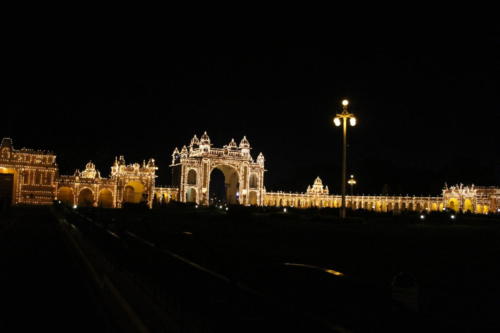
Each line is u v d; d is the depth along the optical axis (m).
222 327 5.65
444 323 6.71
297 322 4.25
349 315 7.00
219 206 88.06
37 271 13.91
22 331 8.28
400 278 6.73
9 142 83.75
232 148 104.12
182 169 99.44
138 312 8.41
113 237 13.30
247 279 9.40
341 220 37.81
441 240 23.91
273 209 67.12
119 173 94.25
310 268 9.59
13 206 70.25
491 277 12.48
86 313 9.45
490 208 113.88
